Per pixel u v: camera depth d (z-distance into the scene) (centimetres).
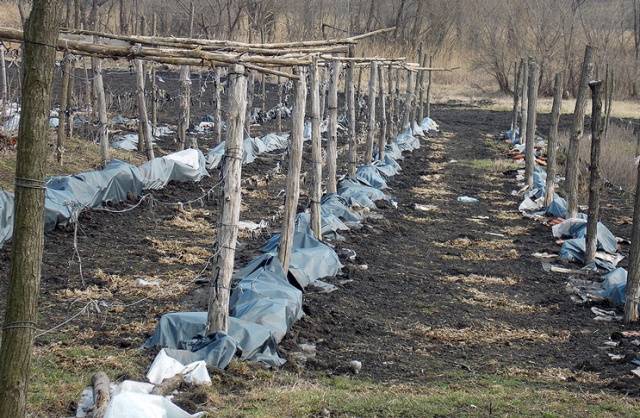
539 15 5472
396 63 2677
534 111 2394
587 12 5481
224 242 918
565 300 1386
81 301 1107
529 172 2414
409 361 1022
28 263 557
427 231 1900
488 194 2441
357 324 1155
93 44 788
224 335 903
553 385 951
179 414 696
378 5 5797
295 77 1067
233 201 920
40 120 551
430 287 1412
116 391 756
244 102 920
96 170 1788
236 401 790
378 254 1612
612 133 3350
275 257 1198
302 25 4669
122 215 1641
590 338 1177
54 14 547
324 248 1398
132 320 1038
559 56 5453
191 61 891
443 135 3841
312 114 1441
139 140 2377
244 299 1070
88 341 944
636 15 5728
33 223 557
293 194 1214
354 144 2089
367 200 2003
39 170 555
